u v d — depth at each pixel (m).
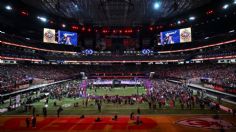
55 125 30.98
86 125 30.94
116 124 31.38
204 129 28.53
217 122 31.78
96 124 31.42
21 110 40.50
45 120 33.78
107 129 28.92
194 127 29.44
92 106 44.44
